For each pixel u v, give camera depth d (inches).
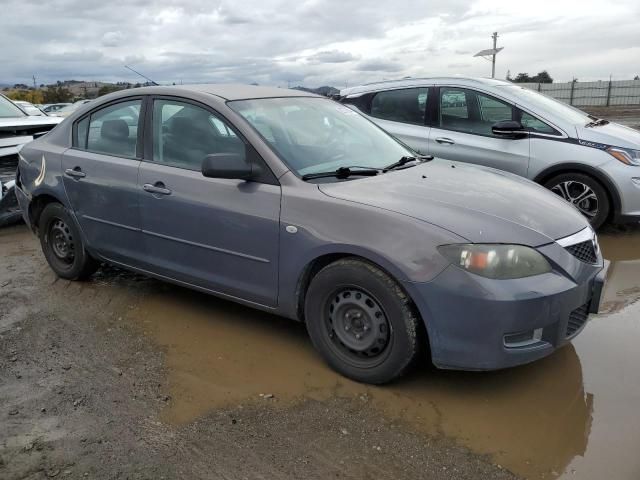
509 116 252.7
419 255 116.0
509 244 115.5
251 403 123.0
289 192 134.0
